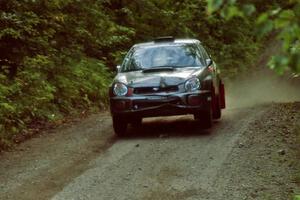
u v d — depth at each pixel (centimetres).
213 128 1684
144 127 1797
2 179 1189
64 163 1314
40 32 2480
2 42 2239
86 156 1382
